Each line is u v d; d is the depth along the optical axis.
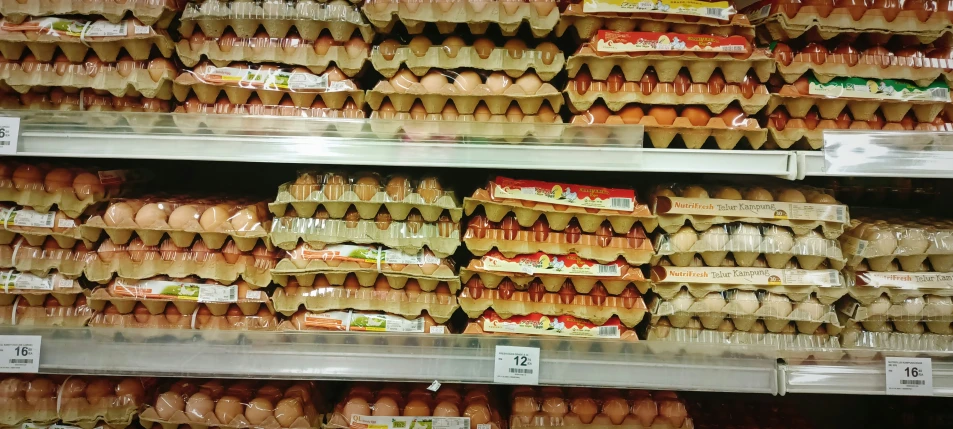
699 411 1.79
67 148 1.34
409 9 1.39
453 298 1.49
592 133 1.35
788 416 1.79
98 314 1.48
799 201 1.46
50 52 1.43
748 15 1.49
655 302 1.48
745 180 1.68
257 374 1.40
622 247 1.46
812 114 1.49
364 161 1.34
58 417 1.46
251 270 1.46
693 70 1.43
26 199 1.44
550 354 1.41
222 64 1.43
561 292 1.51
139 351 1.40
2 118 1.33
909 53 1.46
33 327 1.40
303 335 1.41
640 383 1.39
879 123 1.50
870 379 1.40
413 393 1.52
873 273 1.47
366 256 1.45
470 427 1.44
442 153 1.35
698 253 1.49
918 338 1.50
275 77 1.42
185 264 1.45
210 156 1.34
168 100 1.49
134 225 1.43
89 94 1.48
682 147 1.66
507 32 1.43
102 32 1.39
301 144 1.34
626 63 1.42
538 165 1.35
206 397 1.47
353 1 1.41
